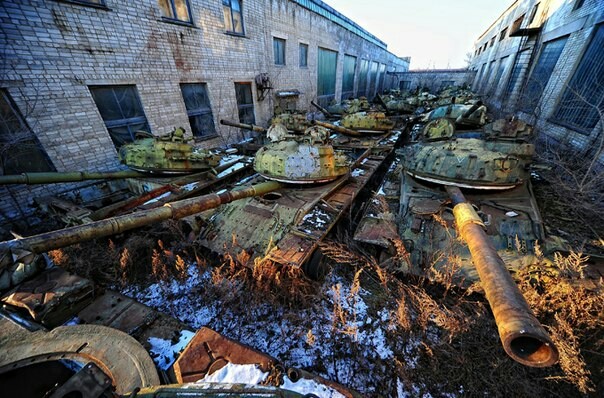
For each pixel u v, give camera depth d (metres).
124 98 8.71
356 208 7.66
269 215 5.32
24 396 2.58
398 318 3.94
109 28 7.88
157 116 9.68
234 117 13.25
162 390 2.14
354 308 4.33
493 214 4.59
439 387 3.26
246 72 13.56
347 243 5.32
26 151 6.87
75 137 7.60
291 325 4.13
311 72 19.84
